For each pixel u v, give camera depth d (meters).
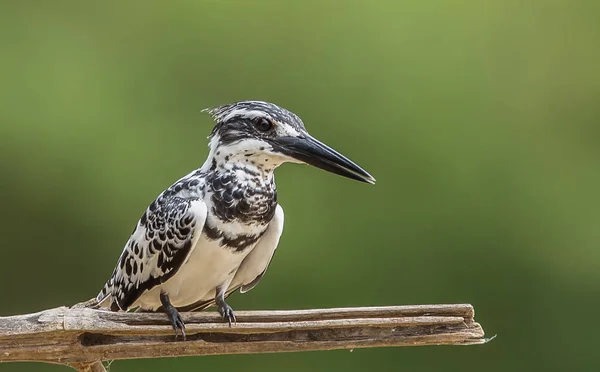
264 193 4.82
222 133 4.83
